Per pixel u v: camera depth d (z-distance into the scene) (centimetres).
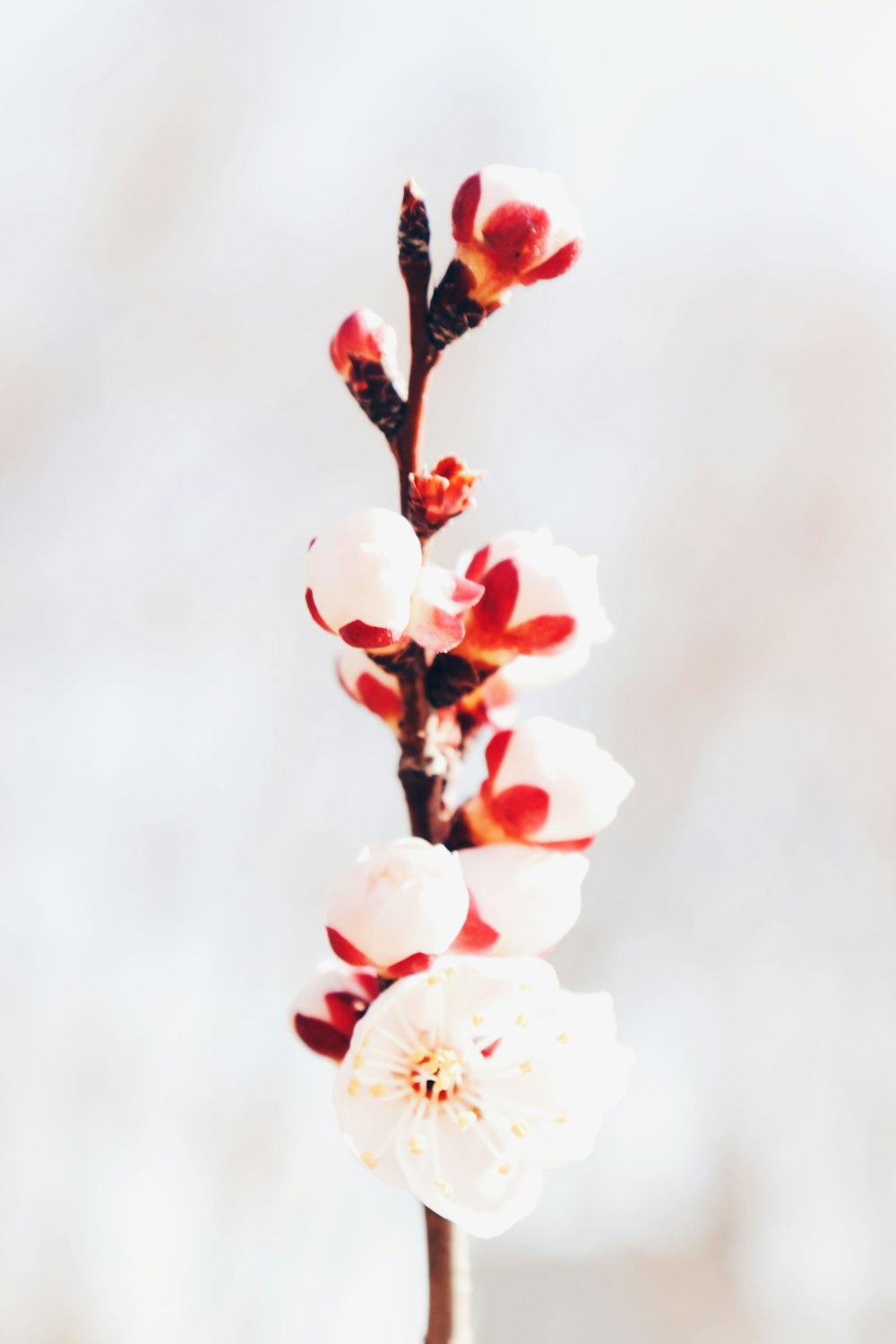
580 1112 30
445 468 30
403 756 30
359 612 29
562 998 31
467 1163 30
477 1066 30
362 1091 30
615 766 30
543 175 30
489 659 30
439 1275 30
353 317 31
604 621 31
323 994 31
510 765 30
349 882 29
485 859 30
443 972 29
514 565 30
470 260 30
